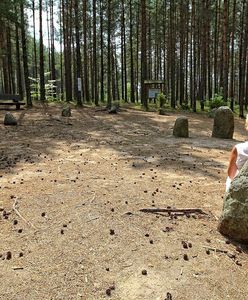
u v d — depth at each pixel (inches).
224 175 294.8
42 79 1083.3
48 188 243.1
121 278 138.6
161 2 1453.0
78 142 442.6
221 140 492.4
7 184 252.8
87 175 280.1
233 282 139.3
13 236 172.2
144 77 1003.3
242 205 170.7
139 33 1605.6
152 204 215.3
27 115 722.8
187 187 255.8
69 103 1069.1
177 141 469.4
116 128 583.8
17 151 380.2
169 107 1064.8
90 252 156.9
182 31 1149.1
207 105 1108.5
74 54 1529.3
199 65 1248.8
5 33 1240.2
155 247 162.6
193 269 146.3
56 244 163.9
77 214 195.9
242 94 888.9
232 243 171.6
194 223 191.9
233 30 1160.2
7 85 1409.9
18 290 131.0
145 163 330.0
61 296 127.6
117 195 229.3
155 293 130.0
